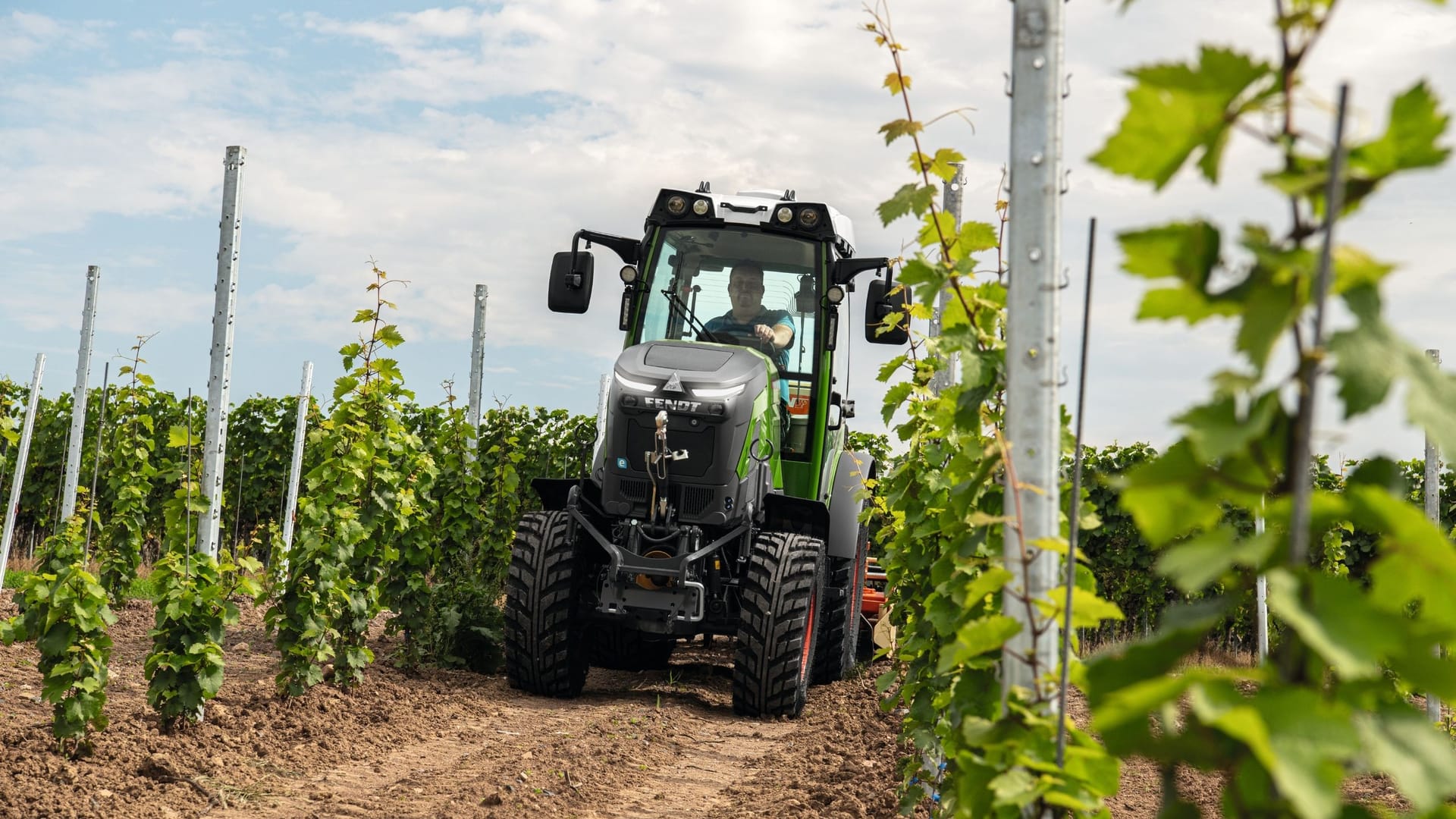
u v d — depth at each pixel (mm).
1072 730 1954
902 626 5922
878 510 6559
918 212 2588
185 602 5777
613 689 8609
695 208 8211
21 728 5715
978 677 2975
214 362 6379
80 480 14156
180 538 6262
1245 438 1120
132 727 5918
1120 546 12805
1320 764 1045
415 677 8484
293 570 7172
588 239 8273
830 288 8156
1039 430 2018
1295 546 1146
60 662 5336
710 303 8422
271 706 6852
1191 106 1209
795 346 8398
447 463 10492
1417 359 1096
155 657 5809
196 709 5969
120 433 11078
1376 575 1152
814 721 7637
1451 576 1105
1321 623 1092
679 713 7629
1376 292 1132
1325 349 1102
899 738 4672
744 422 7602
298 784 5395
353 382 8117
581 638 8062
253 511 16438
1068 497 2711
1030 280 2004
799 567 7594
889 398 4727
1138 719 1272
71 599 5336
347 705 7160
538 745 6363
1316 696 1097
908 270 2645
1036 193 1994
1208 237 1211
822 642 9016
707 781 5969
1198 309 1241
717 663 10133
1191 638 1249
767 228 8273
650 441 7609
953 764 3809
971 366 2602
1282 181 1141
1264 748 1042
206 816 4793
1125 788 5496
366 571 8195
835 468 8859
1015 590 2061
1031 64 1989
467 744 6496
